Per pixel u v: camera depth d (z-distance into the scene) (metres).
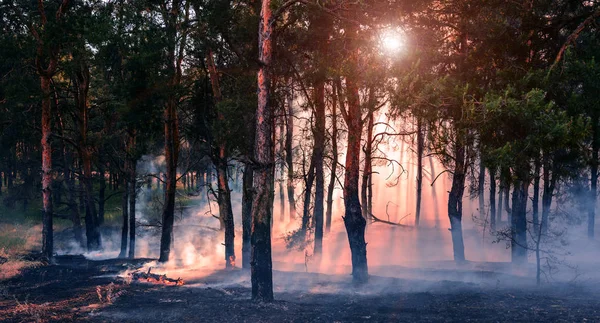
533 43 15.05
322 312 11.23
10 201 40.12
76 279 18.17
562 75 12.15
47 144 23.98
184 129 25.20
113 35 21.00
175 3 22.42
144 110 22.62
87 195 32.19
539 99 10.51
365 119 16.25
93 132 33.62
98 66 25.50
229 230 21.47
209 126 22.66
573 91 12.09
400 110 12.36
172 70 22.25
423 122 12.74
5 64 24.64
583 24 13.44
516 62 14.88
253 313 11.05
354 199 16.59
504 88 12.66
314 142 19.19
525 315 10.32
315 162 22.67
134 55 20.83
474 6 15.42
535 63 14.74
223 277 18.80
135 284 16.41
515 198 22.08
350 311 11.38
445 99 12.17
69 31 21.38
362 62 14.83
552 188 19.69
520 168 11.52
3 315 11.09
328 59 15.93
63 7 22.61
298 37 16.69
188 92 22.73
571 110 11.73
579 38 14.59
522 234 20.48
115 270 20.84
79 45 21.81
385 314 10.98
